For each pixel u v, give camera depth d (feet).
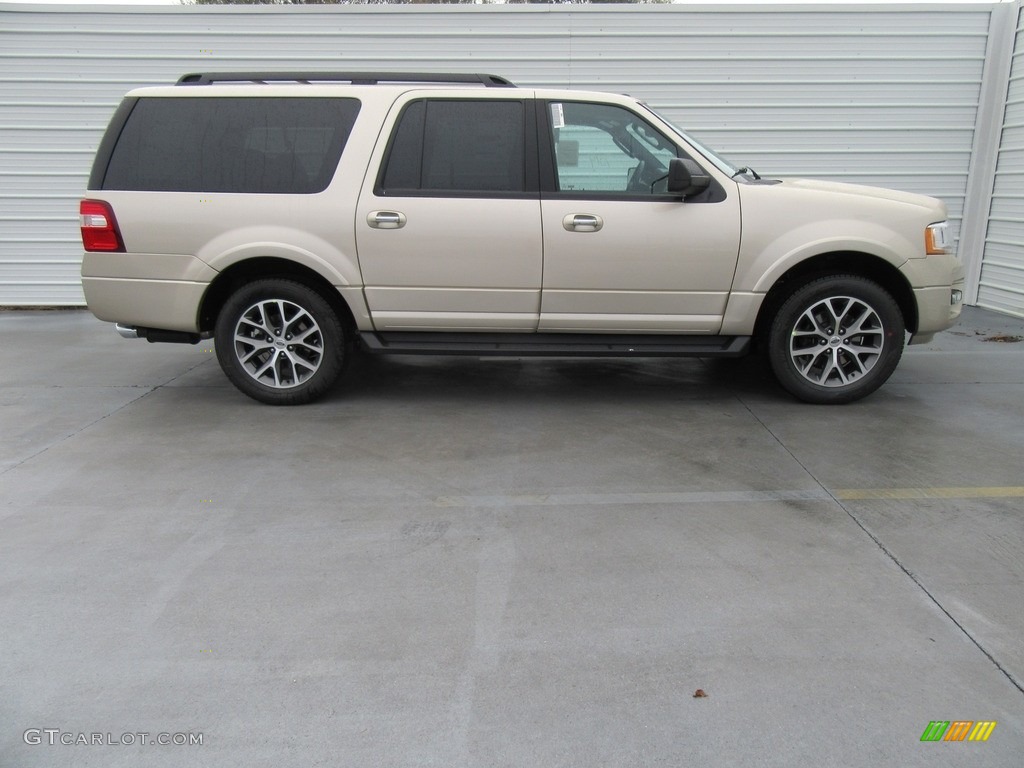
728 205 15.29
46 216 27.48
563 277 15.55
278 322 16.53
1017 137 25.55
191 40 26.05
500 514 11.47
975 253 27.99
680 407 16.75
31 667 7.97
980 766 6.66
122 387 18.37
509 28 26.00
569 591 9.37
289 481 12.69
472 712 7.33
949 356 21.03
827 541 10.57
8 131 26.63
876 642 8.34
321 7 25.75
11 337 23.84
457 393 17.97
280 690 7.64
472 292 15.70
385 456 13.83
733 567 9.90
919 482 12.53
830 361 16.29
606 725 7.16
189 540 10.64
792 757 6.76
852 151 27.09
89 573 9.77
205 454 13.91
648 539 10.66
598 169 15.56
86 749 6.87
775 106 26.66
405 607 9.04
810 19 25.84
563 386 18.56
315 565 9.98
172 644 8.35
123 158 15.60
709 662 8.04
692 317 15.84
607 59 26.30
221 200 15.40
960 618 8.77
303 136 15.52
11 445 14.34
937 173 27.25
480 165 15.49
